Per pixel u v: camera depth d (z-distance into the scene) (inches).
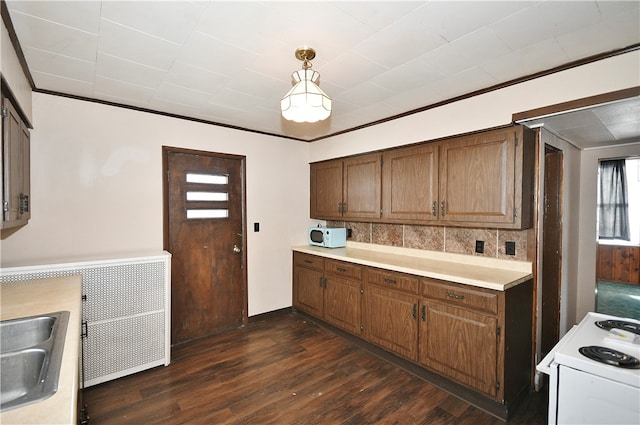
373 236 141.2
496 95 88.0
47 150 92.7
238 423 76.4
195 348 117.0
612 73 68.5
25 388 42.6
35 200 91.0
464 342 85.4
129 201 107.8
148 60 74.5
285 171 152.3
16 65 68.1
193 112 115.0
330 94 95.5
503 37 63.7
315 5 53.7
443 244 115.1
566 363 51.9
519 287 84.2
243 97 99.7
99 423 75.5
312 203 159.9
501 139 88.2
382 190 123.1
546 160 103.3
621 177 199.3
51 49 68.8
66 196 96.0
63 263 86.2
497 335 79.0
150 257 99.6
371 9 54.7
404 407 83.2
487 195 91.2
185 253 122.4
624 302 166.4
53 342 44.9
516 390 83.4
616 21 57.6
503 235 99.0
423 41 65.4
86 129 99.3
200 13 56.2
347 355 111.9
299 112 64.0
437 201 103.9
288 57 73.0
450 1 52.6
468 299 84.7
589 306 127.4
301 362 106.7
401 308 101.6
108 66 77.5
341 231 149.0
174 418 77.9
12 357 42.1
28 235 90.3
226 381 94.6
